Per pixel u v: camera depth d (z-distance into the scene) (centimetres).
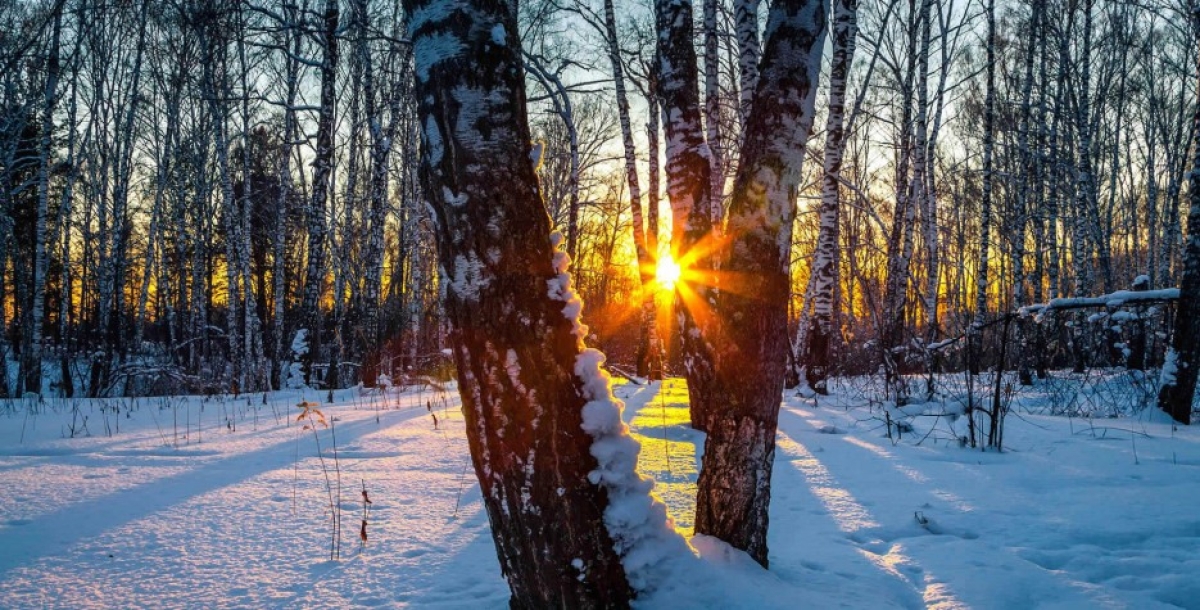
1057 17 1933
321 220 1555
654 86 1240
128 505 456
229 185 1734
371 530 400
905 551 383
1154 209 2411
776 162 301
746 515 301
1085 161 1769
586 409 250
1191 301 898
